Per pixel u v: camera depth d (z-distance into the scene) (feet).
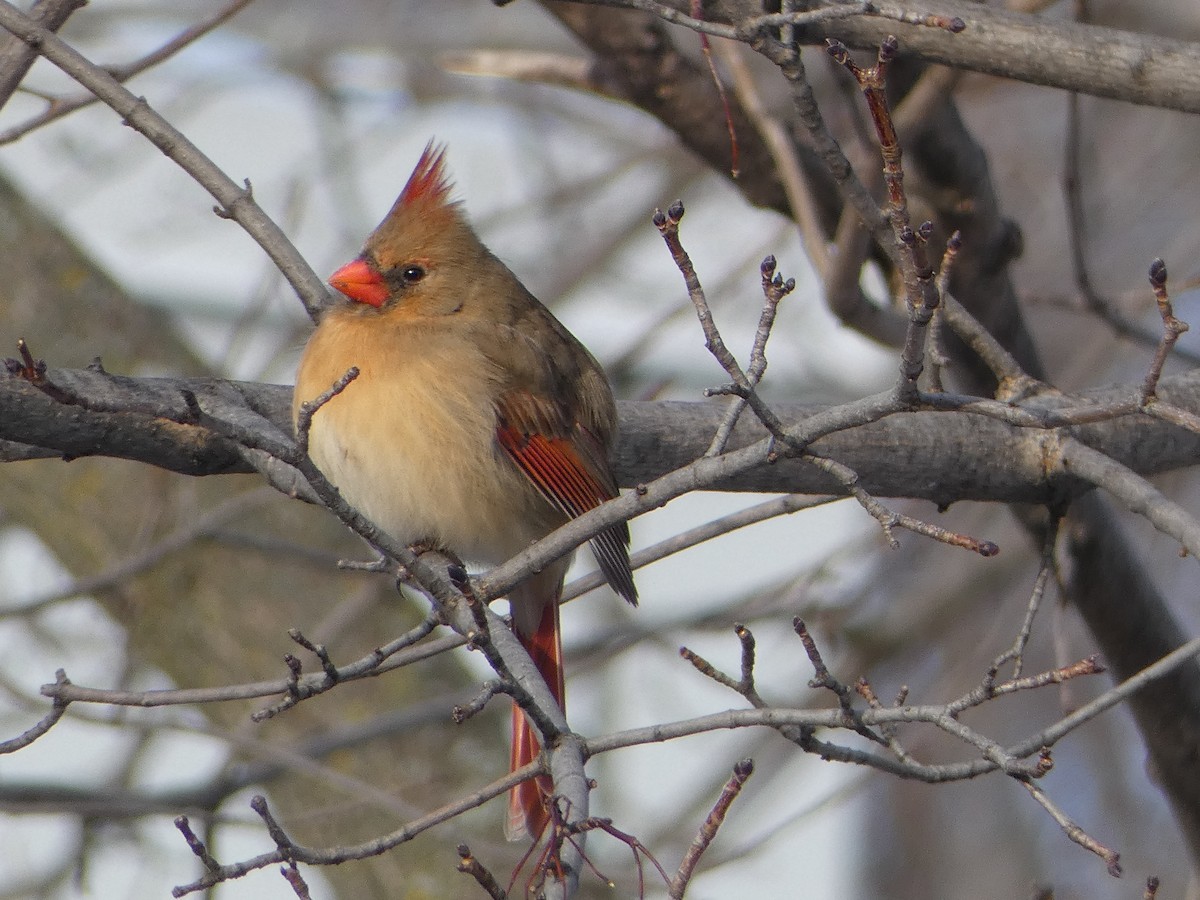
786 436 18.97
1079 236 30.60
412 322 27.78
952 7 23.13
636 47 31.42
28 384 22.34
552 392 27.73
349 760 41.86
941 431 26.04
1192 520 21.43
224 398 24.72
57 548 42.70
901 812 50.42
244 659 42.47
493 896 17.10
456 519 27.32
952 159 28.94
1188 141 48.96
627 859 39.73
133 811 34.35
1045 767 18.42
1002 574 43.45
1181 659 19.07
